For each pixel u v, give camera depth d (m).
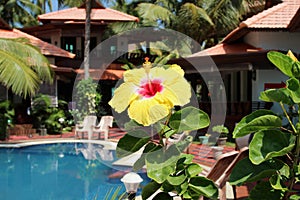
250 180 2.22
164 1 30.98
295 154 2.23
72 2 25.67
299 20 15.39
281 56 2.22
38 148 18.42
